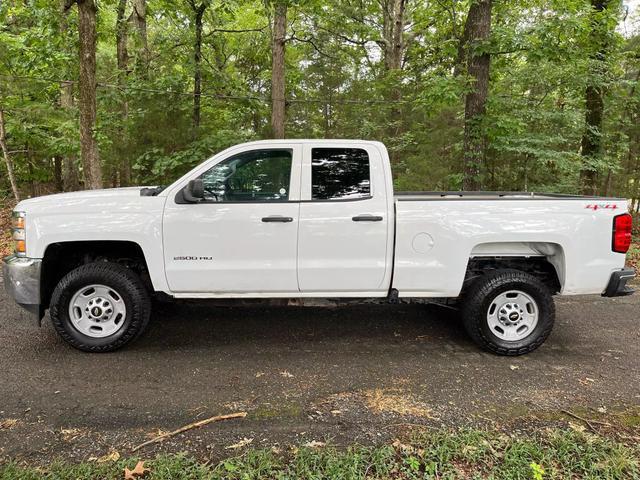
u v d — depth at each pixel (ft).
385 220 12.80
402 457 8.23
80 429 9.19
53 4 29.27
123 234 12.59
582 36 28.14
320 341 14.17
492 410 10.03
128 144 29.96
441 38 44.91
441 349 13.62
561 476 7.72
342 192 13.00
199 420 9.55
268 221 12.72
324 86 43.37
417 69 41.83
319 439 8.82
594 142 34.32
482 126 28.27
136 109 30.58
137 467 7.77
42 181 42.75
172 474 7.65
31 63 30.53
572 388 11.14
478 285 13.17
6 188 45.03
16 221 12.79
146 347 13.57
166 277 12.85
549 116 29.32
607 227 12.93
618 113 37.27
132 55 40.52
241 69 50.26
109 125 30.99
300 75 44.55
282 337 14.48
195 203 12.74
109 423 9.42
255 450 8.39
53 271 13.65
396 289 13.15
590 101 34.60
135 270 14.03
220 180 13.03
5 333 14.44
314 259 12.92
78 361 12.53
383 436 8.94
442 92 27.63
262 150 13.12
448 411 9.97
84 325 13.05
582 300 18.83
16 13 32.78
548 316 13.11
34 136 35.27
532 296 13.15
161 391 10.85
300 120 43.09
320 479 7.58
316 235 12.81
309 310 17.15
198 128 30.99
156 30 46.14
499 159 31.78
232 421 9.52
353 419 9.61
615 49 33.17
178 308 17.22
